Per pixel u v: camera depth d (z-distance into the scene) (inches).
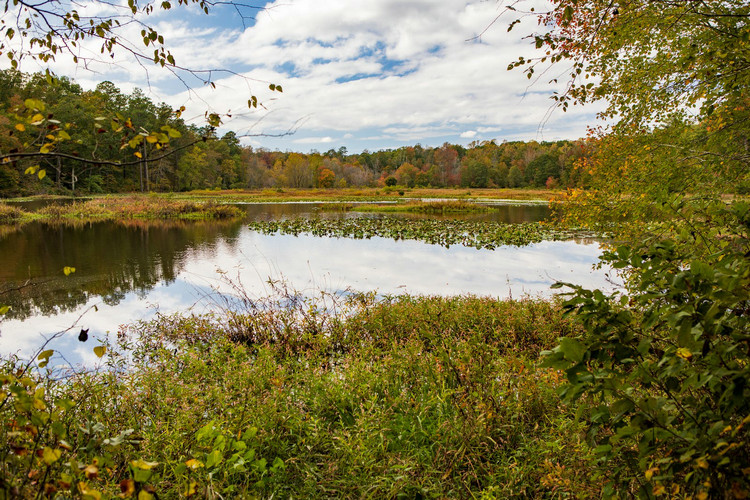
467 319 239.9
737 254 62.0
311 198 2234.3
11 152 61.4
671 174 194.9
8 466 67.4
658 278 67.4
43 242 685.3
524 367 144.3
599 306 65.2
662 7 150.7
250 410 130.1
